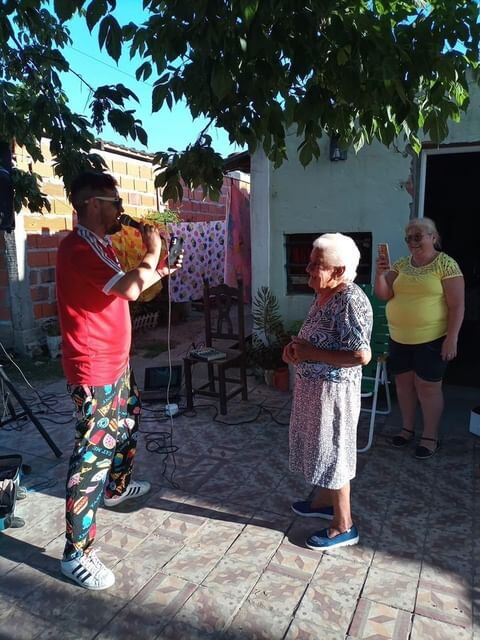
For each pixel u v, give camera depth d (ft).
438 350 11.35
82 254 7.30
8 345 20.88
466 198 25.95
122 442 9.42
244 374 15.47
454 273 11.08
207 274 27.22
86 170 10.86
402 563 8.16
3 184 11.91
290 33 6.73
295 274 16.94
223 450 12.30
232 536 8.93
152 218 25.09
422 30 7.48
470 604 7.29
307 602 7.34
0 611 7.30
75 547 7.84
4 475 10.26
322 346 7.80
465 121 14.01
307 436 8.18
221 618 7.07
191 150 9.25
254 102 7.36
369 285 14.64
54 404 15.80
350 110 8.48
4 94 10.83
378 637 6.71
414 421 12.60
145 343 23.53
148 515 9.61
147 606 7.32
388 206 15.19
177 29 6.76
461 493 10.23
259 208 16.71
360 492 10.32
